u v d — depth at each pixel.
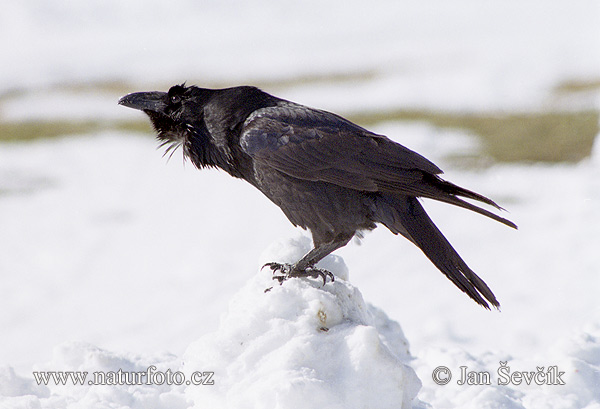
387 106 32.25
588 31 48.75
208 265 14.41
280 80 41.59
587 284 11.87
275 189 7.36
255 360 5.77
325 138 7.15
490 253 14.03
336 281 6.73
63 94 39.91
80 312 12.30
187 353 6.04
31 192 21.20
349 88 37.03
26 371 9.32
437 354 7.81
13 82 43.69
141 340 10.73
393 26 60.09
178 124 7.84
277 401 5.26
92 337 11.05
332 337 5.78
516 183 19.50
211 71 46.09
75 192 20.95
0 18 67.12
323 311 5.93
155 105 7.87
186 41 59.00
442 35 53.47
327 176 7.10
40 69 47.69
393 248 14.80
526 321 10.48
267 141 7.22
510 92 32.91
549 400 6.73
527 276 12.55
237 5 70.94
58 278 14.22
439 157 23.23
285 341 5.81
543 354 7.98
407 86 35.69
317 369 5.63
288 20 67.56
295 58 48.41
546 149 23.70
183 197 20.14
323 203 7.20
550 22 54.66
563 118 27.69
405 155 7.11
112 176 22.77
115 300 12.84
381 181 6.99
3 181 22.42
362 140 7.15
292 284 6.16
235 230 16.88
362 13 67.38
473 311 11.17
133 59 51.16
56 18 68.12
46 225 17.91
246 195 20.02
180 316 11.80
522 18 57.84
